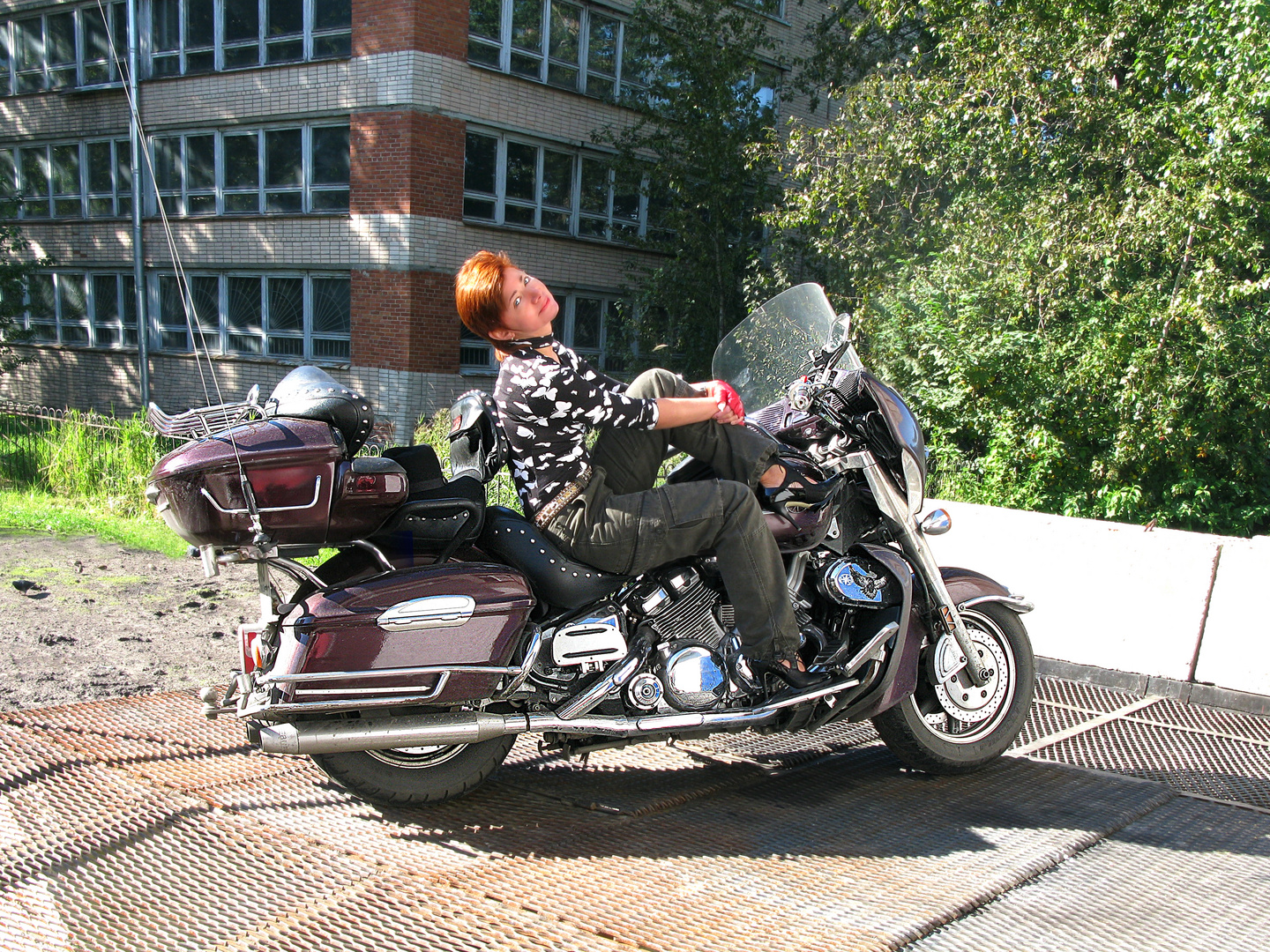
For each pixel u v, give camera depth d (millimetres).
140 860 2691
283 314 18703
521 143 18375
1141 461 9609
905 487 3496
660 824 3129
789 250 15688
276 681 2754
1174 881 2855
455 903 2547
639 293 17766
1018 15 11148
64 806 2992
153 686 4246
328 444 2752
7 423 10461
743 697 3211
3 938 2271
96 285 21266
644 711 3121
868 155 12820
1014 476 9891
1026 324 10617
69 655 4598
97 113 20328
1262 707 4516
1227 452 9961
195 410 2807
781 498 3248
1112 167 10758
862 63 16453
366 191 17281
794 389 3533
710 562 3191
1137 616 4867
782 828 3135
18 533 7531
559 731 3033
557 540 3025
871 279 12383
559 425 2971
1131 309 9617
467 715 2930
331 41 17297
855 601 3361
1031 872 2861
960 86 11773
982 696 3664
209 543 2703
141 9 19234
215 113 18656
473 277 2986
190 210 19391
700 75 16906
